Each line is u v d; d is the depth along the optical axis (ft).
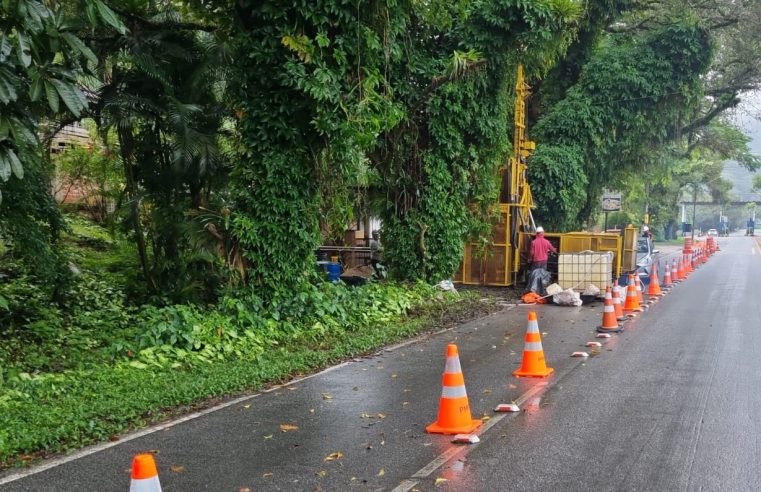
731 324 43.01
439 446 18.80
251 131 37.29
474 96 53.62
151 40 38.24
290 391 25.43
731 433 19.67
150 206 42.34
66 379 25.11
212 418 21.68
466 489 15.64
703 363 30.27
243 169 37.42
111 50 37.29
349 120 37.70
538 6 51.98
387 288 48.60
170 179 40.96
